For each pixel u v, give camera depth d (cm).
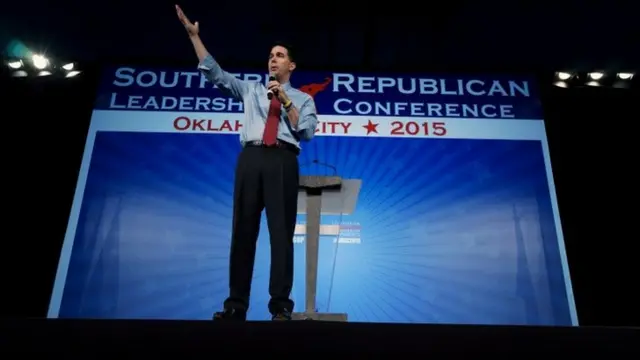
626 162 428
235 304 199
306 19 431
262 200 213
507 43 440
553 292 378
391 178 412
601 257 399
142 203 397
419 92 445
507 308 376
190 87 438
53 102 436
